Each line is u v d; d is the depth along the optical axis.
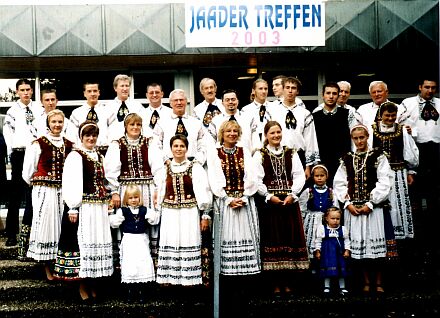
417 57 9.38
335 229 6.18
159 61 9.36
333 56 9.30
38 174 6.25
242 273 5.93
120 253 5.99
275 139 6.14
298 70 9.72
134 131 6.21
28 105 7.33
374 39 8.91
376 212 6.21
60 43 8.73
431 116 7.41
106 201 5.99
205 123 7.16
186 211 5.89
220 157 5.99
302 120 6.77
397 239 6.68
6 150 7.79
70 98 9.64
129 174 6.21
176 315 5.80
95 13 8.76
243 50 8.85
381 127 6.78
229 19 7.88
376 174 6.24
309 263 6.15
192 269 5.84
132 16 8.77
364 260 6.21
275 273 6.16
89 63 9.39
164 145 6.69
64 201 5.89
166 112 7.10
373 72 9.66
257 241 6.04
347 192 6.30
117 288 6.30
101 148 6.91
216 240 5.54
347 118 6.89
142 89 9.68
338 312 5.86
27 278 6.51
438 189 7.39
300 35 7.95
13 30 8.69
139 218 5.98
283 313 5.84
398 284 6.46
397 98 9.62
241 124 6.73
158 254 6.01
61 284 6.24
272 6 7.87
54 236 6.24
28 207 6.56
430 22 8.93
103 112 6.98
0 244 7.32
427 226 7.31
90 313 5.76
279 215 6.09
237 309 5.86
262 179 6.12
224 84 9.73
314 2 7.93
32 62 9.19
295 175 6.17
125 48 8.77
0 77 9.59
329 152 6.83
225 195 5.94
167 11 8.80
